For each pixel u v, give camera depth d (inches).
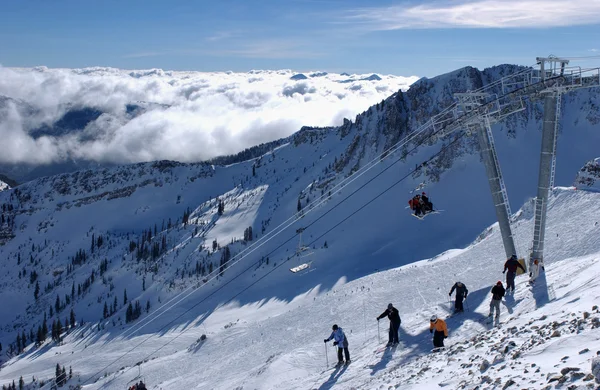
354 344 1681.8
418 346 1141.1
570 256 1663.4
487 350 735.7
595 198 2085.4
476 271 2068.2
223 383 2015.3
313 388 1131.3
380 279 2898.6
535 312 883.4
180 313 7554.1
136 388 1509.6
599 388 422.6
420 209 1423.5
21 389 6220.5
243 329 3715.6
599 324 607.2
